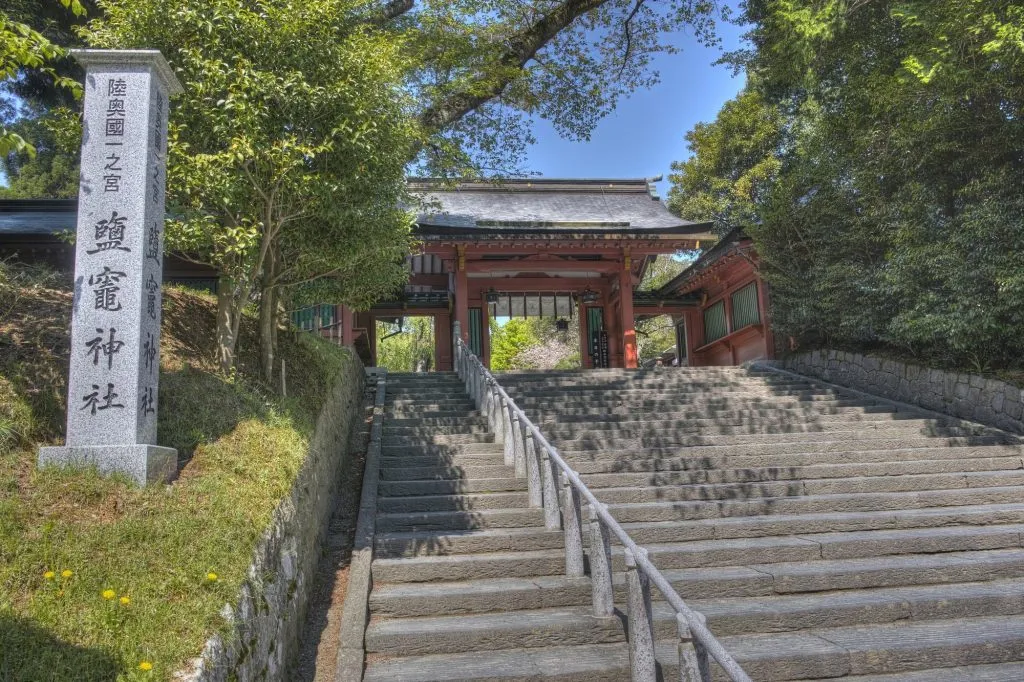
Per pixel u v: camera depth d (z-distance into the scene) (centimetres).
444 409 1079
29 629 284
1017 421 945
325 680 437
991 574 581
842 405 1140
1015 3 855
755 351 1662
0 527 332
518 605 521
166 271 1304
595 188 2027
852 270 1219
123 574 334
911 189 1064
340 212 584
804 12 1070
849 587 557
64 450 402
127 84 464
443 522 659
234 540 394
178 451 477
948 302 1024
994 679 438
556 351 3659
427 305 1850
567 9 1389
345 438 909
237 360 685
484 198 1919
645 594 418
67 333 550
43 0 1029
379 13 1133
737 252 1566
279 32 566
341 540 660
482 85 1235
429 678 421
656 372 1362
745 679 289
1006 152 991
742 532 654
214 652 314
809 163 1320
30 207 1255
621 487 766
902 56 1089
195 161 529
